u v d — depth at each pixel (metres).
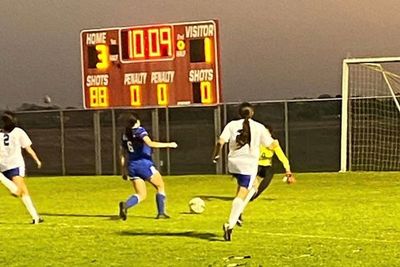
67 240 16.00
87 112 37.34
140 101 34.97
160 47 34.47
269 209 21.03
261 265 12.95
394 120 35.69
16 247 15.29
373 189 26.66
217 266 12.95
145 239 15.84
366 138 35.81
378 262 13.05
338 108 35.81
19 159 18.64
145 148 18.83
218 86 33.84
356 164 35.97
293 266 12.84
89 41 35.53
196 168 36.22
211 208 21.81
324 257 13.53
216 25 33.66
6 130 18.61
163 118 36.62
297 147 36.19
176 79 34.34
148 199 25.17
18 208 23.19
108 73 35.34
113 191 28.66
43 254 14.49
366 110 35.78
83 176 36.81
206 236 16.08
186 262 13.34
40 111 37.88
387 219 18.52
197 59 34.00
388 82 35.53
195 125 36.19
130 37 34.88
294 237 15.81
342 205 21.83
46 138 38.03
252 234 16.28
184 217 19.61
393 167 35.69
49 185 31.89
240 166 14.99
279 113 36.25
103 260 13.73
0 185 32.69
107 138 37.06
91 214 21.08
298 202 22.78
